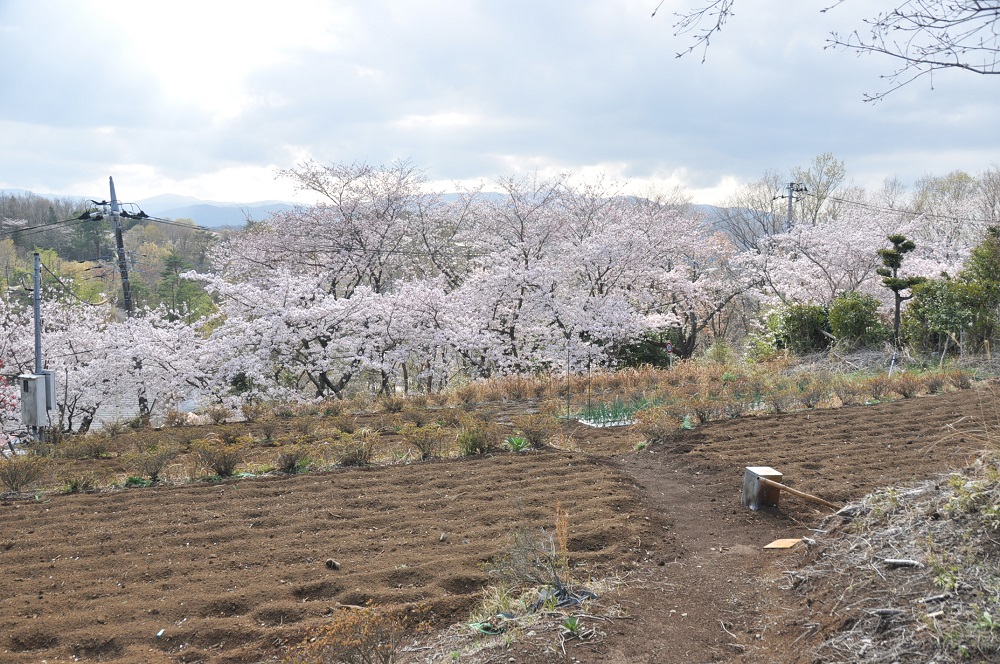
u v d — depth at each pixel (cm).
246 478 746
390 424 1062
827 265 2091
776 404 988
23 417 1156
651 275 2156
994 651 281
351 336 1730
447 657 361
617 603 411
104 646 390
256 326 1647
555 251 2100
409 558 500
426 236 2270
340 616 353
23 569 505
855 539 421
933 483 439
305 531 569
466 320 1817
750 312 2836
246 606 434
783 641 355
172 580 476
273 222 2130
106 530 586
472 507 614
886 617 330
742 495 614
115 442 1040
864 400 1034
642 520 565
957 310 1419
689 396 1062
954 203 3334
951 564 343
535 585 436
